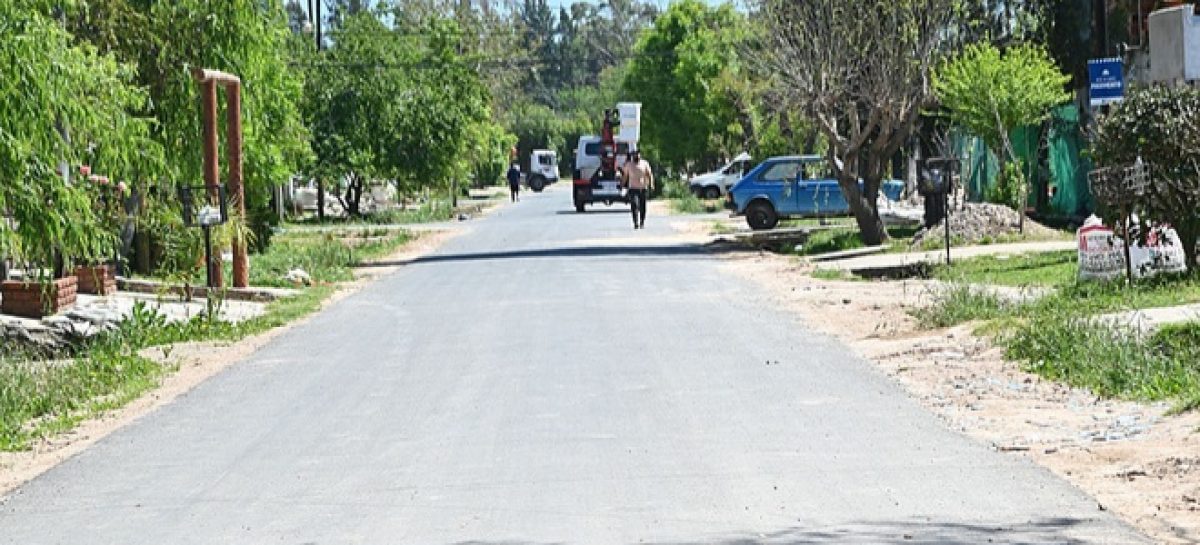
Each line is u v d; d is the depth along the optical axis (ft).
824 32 155.84
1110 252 95.20
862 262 133.18
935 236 145.18
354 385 69.36
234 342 90.53
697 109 393.70
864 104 165.89
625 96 431.43
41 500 47.34
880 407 58.90
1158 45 125.80
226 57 138.62
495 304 106.01
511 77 553.64
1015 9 177.88
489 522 40.91
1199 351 64.23
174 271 120.78
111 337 87.86
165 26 130.62
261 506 44.47
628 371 70.23
